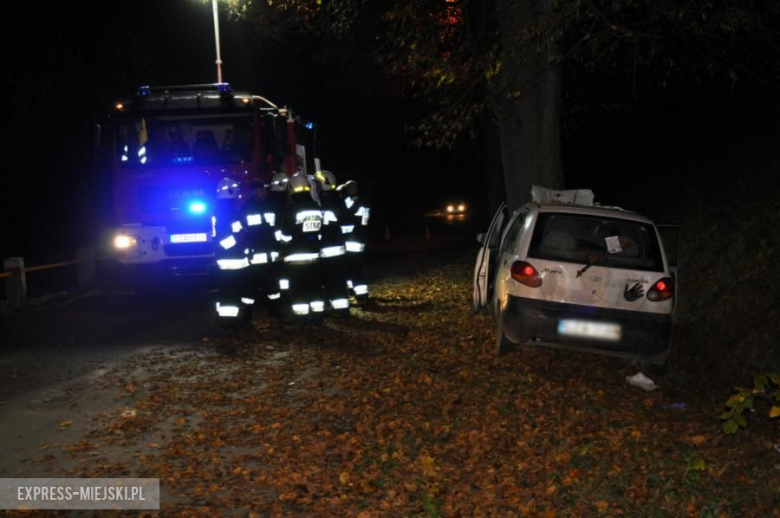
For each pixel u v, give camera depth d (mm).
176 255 14867
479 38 12445
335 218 12578
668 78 15633
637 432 6973
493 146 22078
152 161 14773
